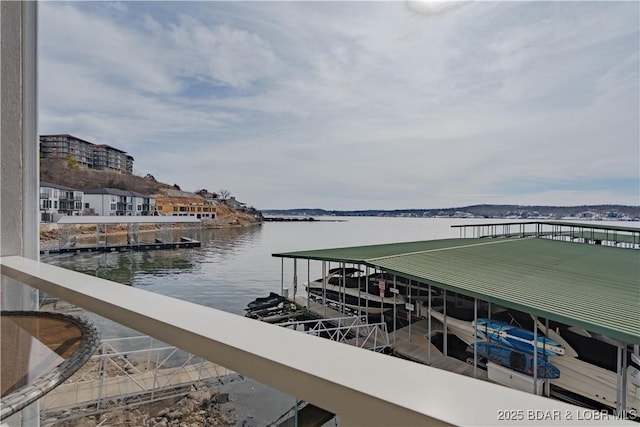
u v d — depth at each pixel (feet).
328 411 1.20
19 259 4.60
